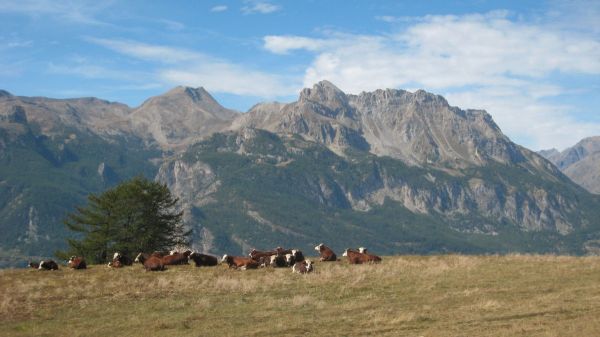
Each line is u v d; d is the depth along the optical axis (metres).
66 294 32.94
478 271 37.56
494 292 30.31
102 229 70.56
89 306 29.91
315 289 33.06
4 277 41.38
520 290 30.52
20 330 25.67
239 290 33.31
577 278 33.59
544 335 21.31
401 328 23.81
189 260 49.78
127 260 50.06
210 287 34.38
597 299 27.42
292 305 28.84
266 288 33.66
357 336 22.98
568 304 26.56
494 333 22.06
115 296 32.09
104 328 25.62
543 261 42.47
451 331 22.73
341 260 47.22
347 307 28.09
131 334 24.45
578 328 22.11
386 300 29.42
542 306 26.41
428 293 30.70
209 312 28.03
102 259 70.81
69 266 48.00
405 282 34.31
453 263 42.41
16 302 30.89
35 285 36.25
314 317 26.25
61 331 25.28
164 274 40.88
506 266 39.72
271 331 24.06
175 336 23.78
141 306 29.67
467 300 28.61
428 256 50.25
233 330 24.47
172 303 30.09
